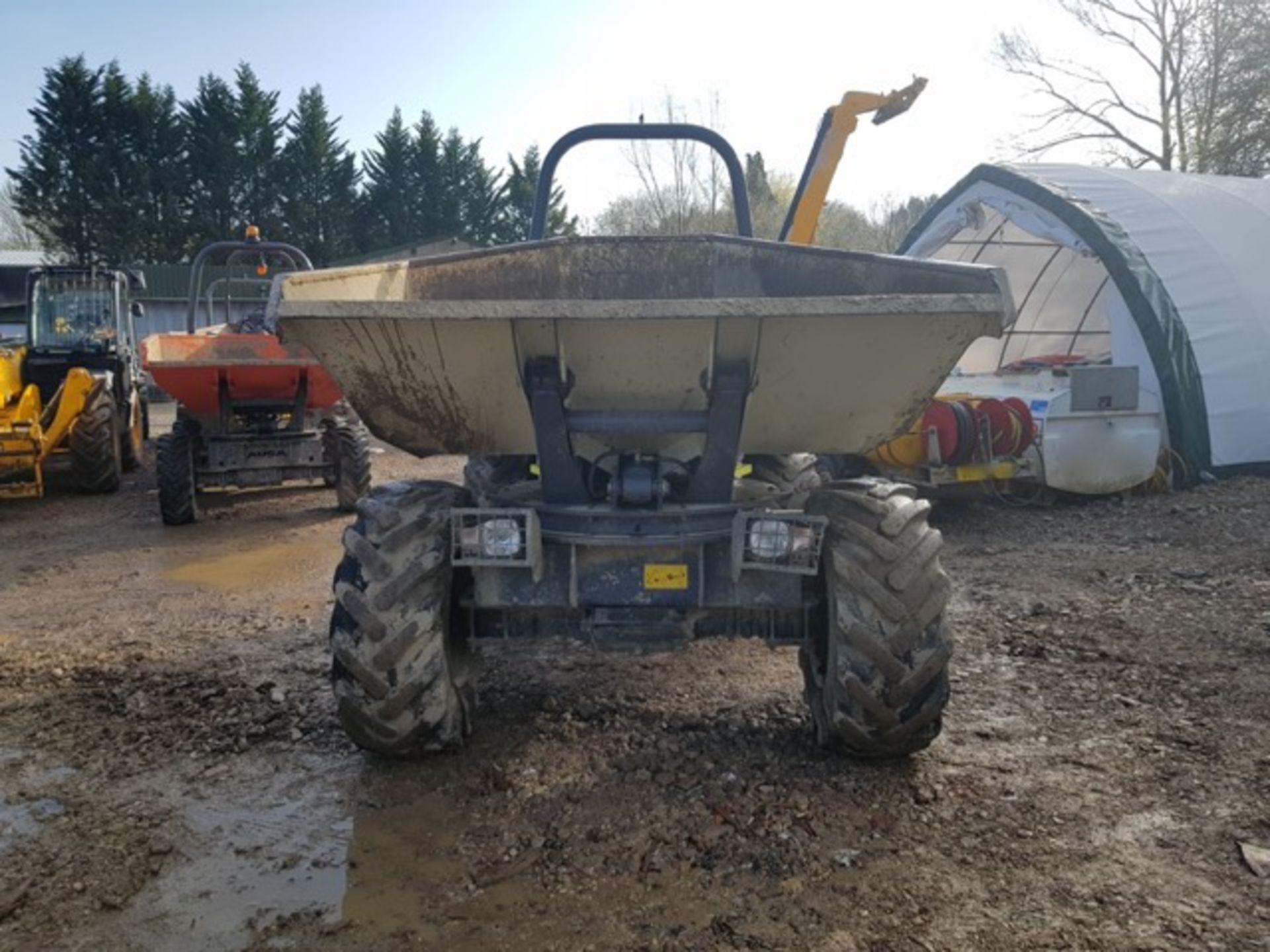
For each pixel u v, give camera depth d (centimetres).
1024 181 1007
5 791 342
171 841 306
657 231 2439
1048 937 249
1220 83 2212
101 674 453
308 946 253
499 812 319
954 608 536
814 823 306
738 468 446
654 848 295
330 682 434
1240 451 885
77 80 3981
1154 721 376
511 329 301
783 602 331
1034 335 1256
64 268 1080
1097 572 609
